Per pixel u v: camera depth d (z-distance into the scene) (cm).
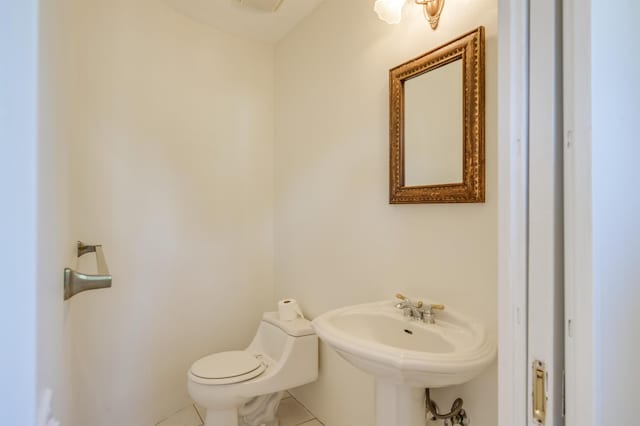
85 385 167
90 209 169
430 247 133
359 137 168
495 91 111
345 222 177
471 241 118
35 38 42
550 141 51
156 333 194
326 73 190
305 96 208
